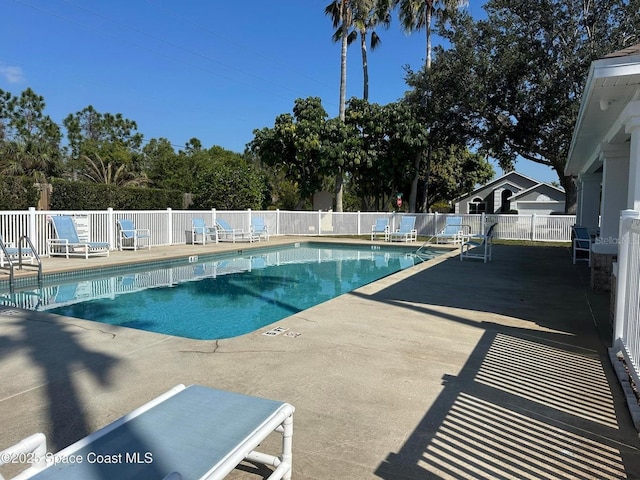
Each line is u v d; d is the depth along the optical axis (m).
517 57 18.03
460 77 19.66
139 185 30.19
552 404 3.18
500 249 15.87
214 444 1.85
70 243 10.84
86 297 8.08
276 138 22.95
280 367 3.82
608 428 2.85
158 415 2.12
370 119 22.89
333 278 10.60
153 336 4.73
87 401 3.11
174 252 12.72
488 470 2.38
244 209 20.92
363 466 2.40
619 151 7.82
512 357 4.17
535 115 18.80
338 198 23.42
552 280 8.81
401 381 3.56
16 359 3.96
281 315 6.95
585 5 17.84
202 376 3.60
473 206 36.66
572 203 20.89
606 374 3.77
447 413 3.02
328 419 2.91
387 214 21.62
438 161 32.84
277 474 2.12
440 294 7.28
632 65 4.74
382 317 5.67
